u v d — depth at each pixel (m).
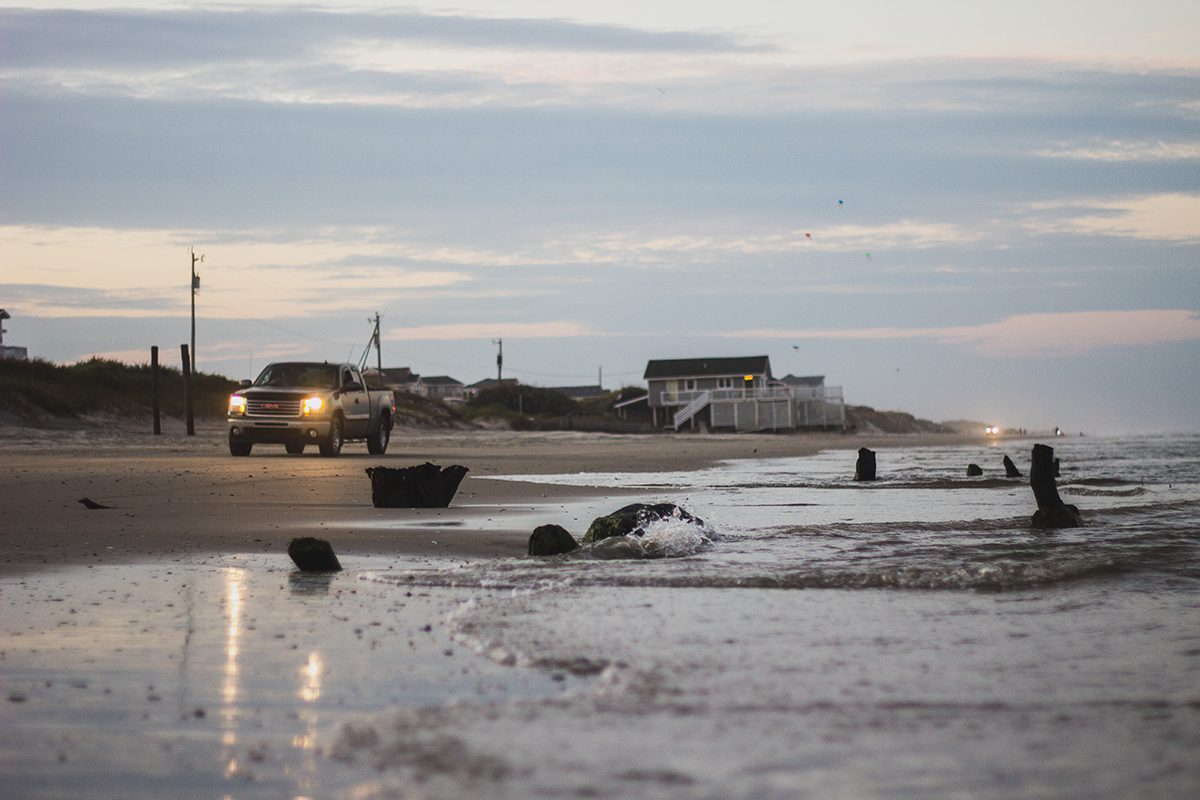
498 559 14.00
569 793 5.25
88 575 12.40
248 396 43.50
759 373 183.50
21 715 6.61
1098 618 9.73
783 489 27.53
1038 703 6.89
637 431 153.50
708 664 7.93
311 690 7.22
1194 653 8.33
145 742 6.10
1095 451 59.62
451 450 56.47
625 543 14.19
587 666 7.90
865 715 6.60
